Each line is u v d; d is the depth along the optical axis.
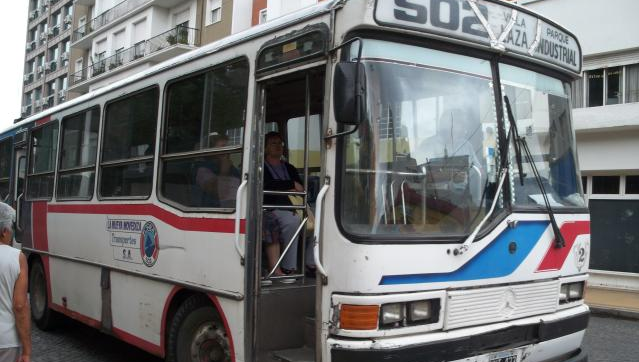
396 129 3.80
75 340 7.81
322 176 3.79
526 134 4.47
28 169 8.80
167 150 5.50
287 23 4.21
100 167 6.67
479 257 3.93
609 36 13.40
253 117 4.41
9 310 3.90
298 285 4.50
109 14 36.59
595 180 14.03
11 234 4.05
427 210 3.83
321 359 3.69
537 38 4.56
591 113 13.52
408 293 3.63
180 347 5.03
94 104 6.99
